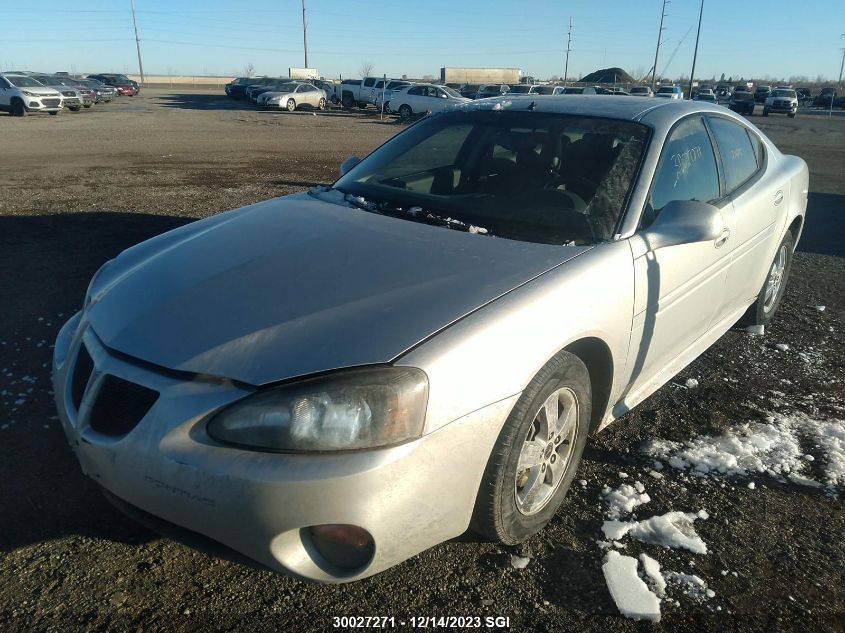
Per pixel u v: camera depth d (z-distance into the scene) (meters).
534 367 2.16
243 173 11.23
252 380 1.89
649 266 2.76
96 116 25.30
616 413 2.93
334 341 1.98
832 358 4.26
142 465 1.93
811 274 6.17
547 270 2.40
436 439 1.93
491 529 2.27
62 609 2.12
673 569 2.38
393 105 28.70
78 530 2.46
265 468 1.81
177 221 7.28
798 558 2.47
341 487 1.80
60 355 2.50
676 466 3.02
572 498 2.76
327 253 2.49
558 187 2.97
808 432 3.34
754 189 3.82
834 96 50.91
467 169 3.26
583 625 2.14
